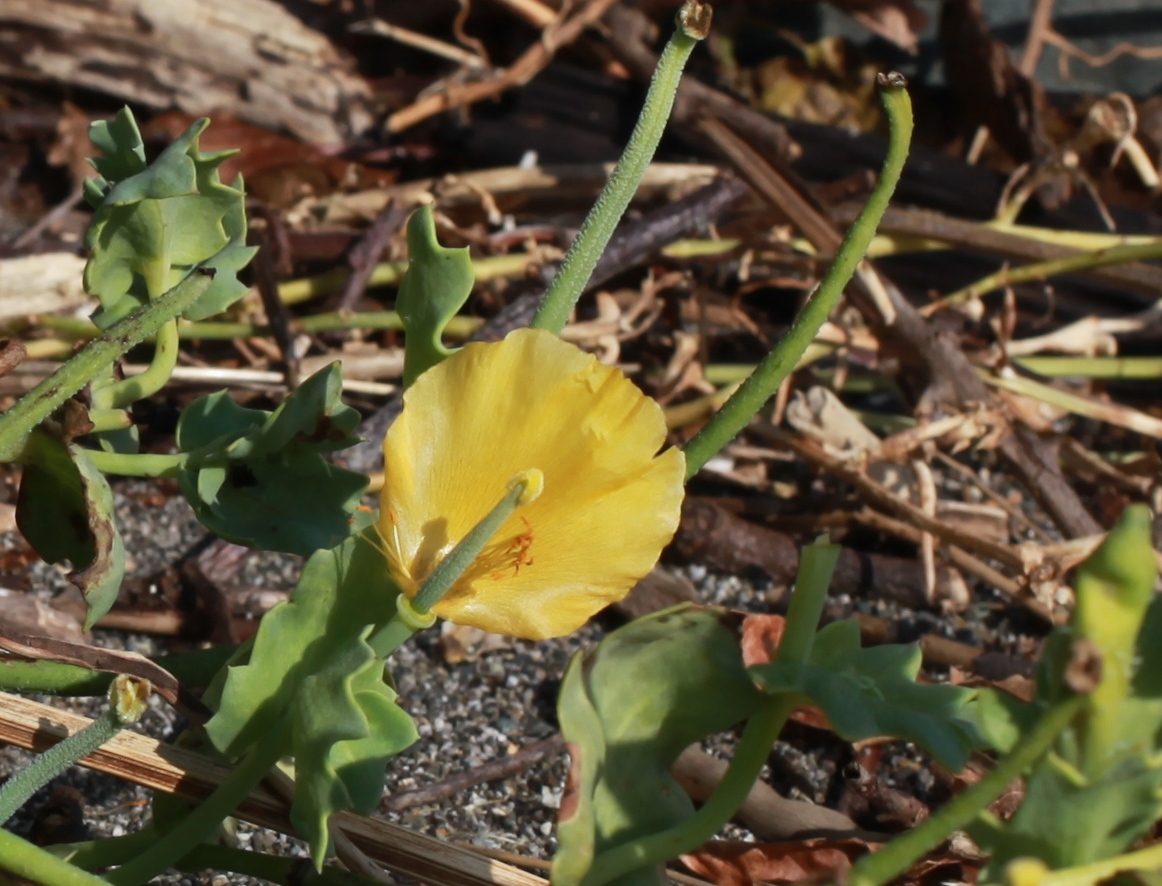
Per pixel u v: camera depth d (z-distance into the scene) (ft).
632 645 4.23
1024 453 6.20
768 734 4.22
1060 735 4.02
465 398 4.17
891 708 4.20
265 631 4.23
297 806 4.18
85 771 4.76
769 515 6.71
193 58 9.45
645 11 10.78
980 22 9.46
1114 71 10.93
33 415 4.17
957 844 4.63
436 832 4.78
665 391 6.92
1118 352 8.55
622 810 4.23
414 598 4.15
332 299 7.56
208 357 7.55
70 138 9.10
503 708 5.07
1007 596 6.15
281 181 9.18
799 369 7.58
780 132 7.29
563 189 8.70
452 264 4.25
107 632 5.27
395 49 10.86
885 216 7.52
